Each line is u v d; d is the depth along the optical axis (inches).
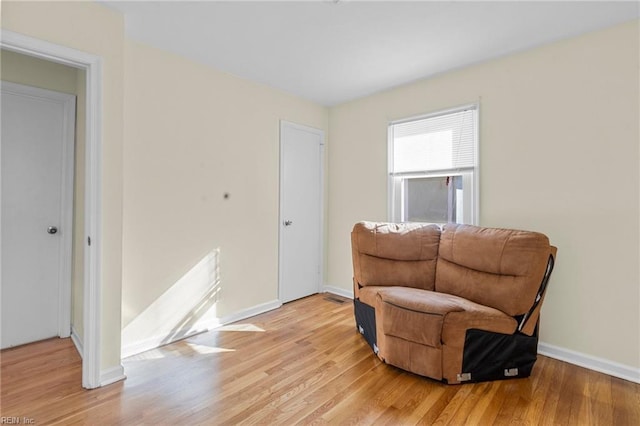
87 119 74.4
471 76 109.5
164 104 98.7
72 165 101.8
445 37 91.0
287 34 90.0
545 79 94.2
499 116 103.0
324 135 155.9
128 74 91.2
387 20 82.9
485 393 73.6
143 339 94.3
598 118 85.7
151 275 96.0
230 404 69.0
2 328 92.5
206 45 96.1
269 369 83.8
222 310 114.9
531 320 80.8
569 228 90.2
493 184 104.3
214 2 75.5
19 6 64.0
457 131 113.3
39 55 67.4
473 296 89.4
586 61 87.5
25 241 95.8
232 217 117.8
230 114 116.6
